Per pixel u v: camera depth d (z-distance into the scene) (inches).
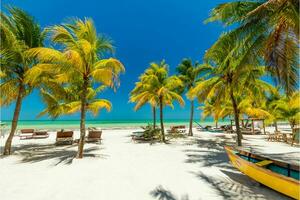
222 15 331.3
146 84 735.1
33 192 242.8
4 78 443.8
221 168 354.3
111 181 284.7
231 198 232.5
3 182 276.4
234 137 878.4
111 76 379.9
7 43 397.7
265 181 248.4
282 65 304.0
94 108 619.2
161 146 603.2
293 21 262.1
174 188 261.1
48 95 545.3
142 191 250.7
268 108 994.1
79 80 446.6
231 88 494.0
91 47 390.9
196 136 918.4
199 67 600.4
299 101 452.1
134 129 1378.0
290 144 673.6
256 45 324.2
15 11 436.8
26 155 451.8
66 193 241.3
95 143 653.3
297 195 207.0
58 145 601.6
